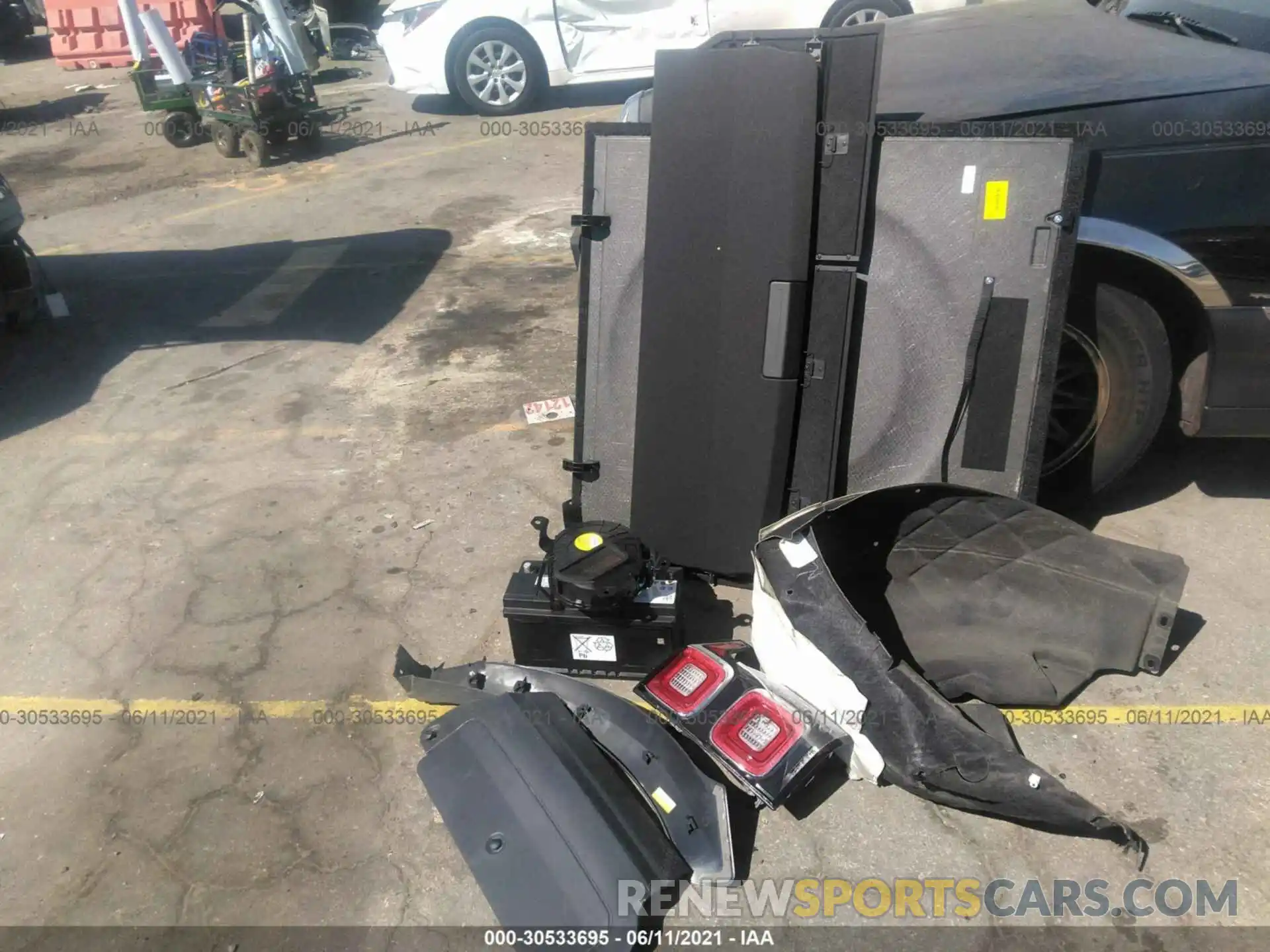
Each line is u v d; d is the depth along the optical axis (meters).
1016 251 2.67
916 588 2.84
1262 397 2.96
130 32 8.93
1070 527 2.68
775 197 2.58
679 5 8.74
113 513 3.65
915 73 3.28
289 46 8.51
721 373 2.76
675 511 2.94
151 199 7.78
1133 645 2.59
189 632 3.02
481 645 2.90
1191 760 2.38
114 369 4.85
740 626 2.91
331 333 5.09
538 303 5.29
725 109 2.57
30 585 3.28
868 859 2.21
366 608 3.08
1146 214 2.85
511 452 3.88
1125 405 3.04
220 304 5.57
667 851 2.13
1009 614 2.74
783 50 2.56
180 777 2.52
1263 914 2.03
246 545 3.41
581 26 8.92
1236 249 2.82
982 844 2.23
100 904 2.21
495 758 2.29
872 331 2.81
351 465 3.87
